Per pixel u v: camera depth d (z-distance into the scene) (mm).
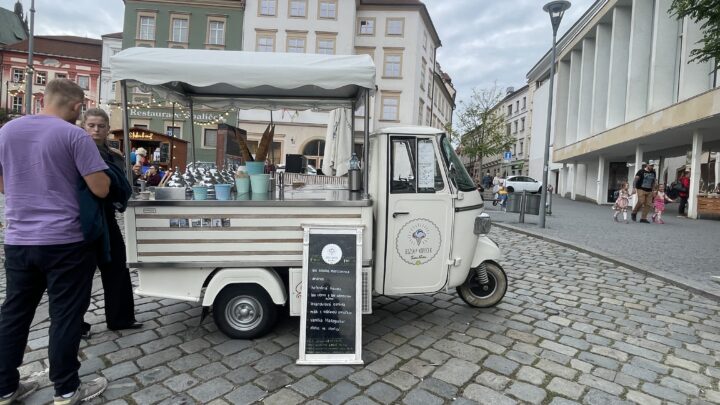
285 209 3652
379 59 36125
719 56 5949
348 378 3176
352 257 3561
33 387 2936
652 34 21000
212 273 3738
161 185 4383
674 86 19031
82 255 2715
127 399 2861
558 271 6559
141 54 3557
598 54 26250
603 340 3959
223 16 33469
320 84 3576
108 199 2936
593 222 13539
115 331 3932
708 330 4254
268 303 3752
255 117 31719
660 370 3408
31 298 2746
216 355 3492
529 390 3066
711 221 14961
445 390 3037
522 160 51688
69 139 2611
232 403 2830
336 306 3490
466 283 4656
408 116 36281
